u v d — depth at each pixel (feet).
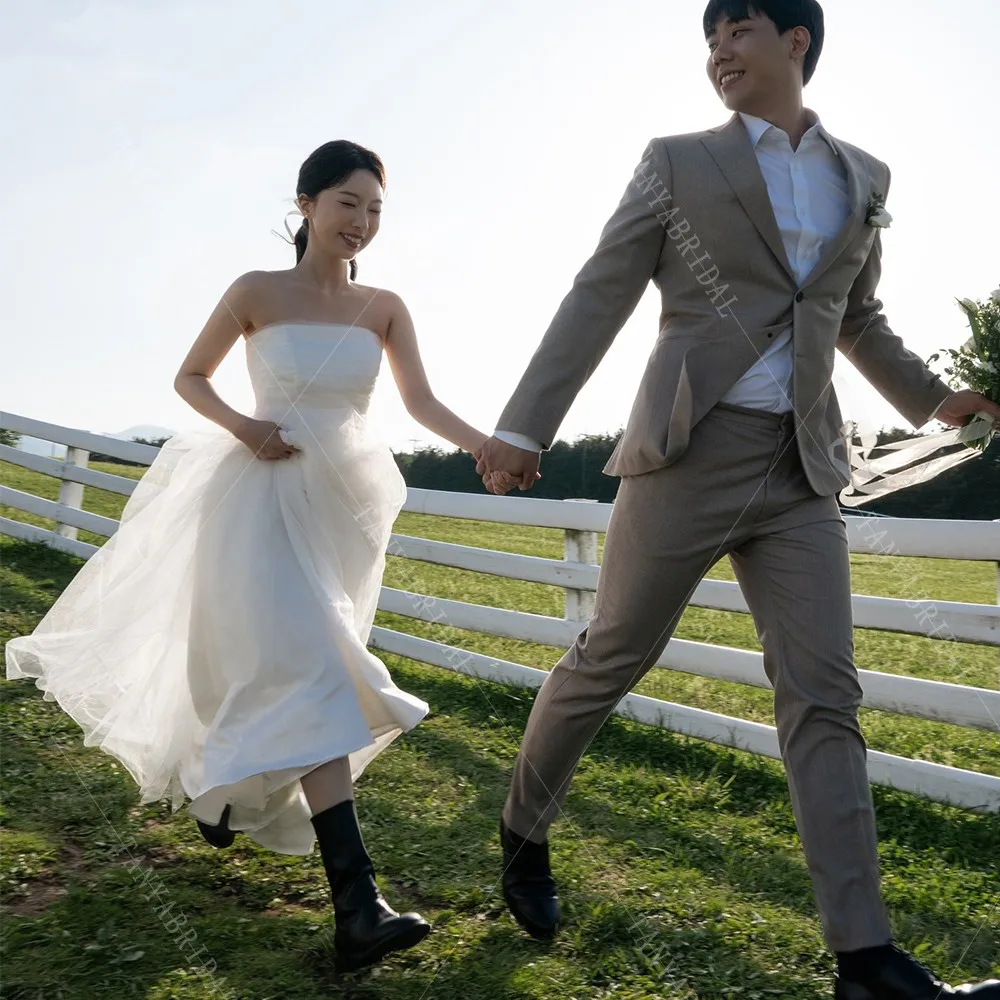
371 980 8.09
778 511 8.23
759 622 8.38
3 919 8.66
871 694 13.34
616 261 8.38
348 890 8.02
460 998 7.89
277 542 9.64
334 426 10.27
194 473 10.59
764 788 13.35
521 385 8.48
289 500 9.89
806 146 8.43
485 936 8.93
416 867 10.32
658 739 14.99
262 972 8.11
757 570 8.36
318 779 8.46
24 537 27.50
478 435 10.56
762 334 8.11
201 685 9.66
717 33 8.48
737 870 10.69
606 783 13.34
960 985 7.52
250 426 9.96
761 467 8.19
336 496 10.19
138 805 11.40
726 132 8.41
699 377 8.15
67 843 10.41
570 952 8.68
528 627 17.62
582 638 8.90
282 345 10.27
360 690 9.29
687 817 12.35
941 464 9.68
